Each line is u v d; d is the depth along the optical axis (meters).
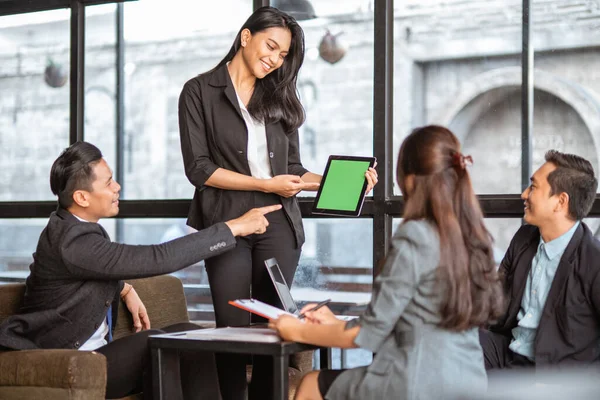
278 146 2.99
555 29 3.24
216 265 2.90
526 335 2.62
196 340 2.23
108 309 2.71
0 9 4.21
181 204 3.82
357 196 2.77
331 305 3.62
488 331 2.70
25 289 2.77
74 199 2.57
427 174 2.02
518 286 2.67
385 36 3.45
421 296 1.98
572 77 3.21
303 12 3.65
